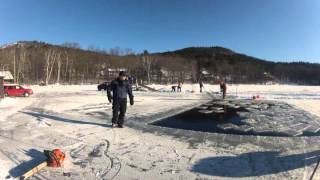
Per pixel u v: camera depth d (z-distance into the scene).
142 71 119.00
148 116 15.68
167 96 33.84
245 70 169.38
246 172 6.80
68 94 36.69
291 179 6.34
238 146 9.13
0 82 28.12
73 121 13.30
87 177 6.47
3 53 100.00
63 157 7.27
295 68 187.75
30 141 9.41
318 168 6.96
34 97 30.38
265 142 9.70
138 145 9.15
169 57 157.62
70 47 128.88
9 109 17.92
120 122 11.93
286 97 34.22
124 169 6.98
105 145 9.10
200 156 8.02
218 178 6.46
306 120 15.06
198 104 23.39
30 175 6.47
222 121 14.45
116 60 131.62
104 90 46.88
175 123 13.63
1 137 9.93
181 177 6.53
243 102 25.64
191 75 136.25
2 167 6.93
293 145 9.32
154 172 6.81
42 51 112.00
